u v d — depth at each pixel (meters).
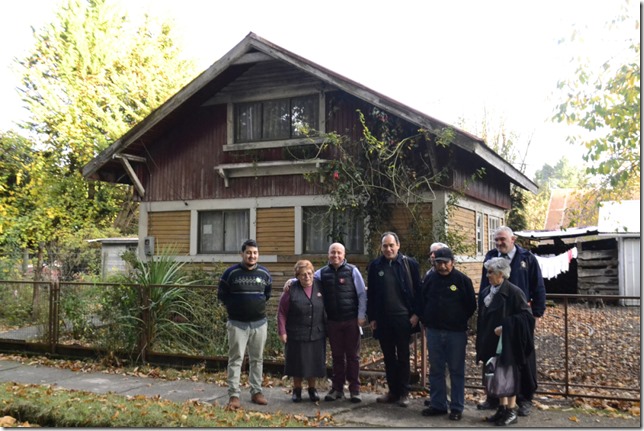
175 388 7.95
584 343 8.70
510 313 6.12
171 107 12.84
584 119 10.23
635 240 18.08
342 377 7.25
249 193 13.22
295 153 12.63
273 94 12.98
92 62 23.98
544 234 19.02
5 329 11.23
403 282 6.99
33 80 22.45
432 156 11.35
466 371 8.59
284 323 7.19
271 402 7.17
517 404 6.54
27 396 7.12
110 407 6.67
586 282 18.86
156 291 9.68
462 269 12.24
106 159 13.59
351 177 11.61
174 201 14.04
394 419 6.40
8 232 18.17
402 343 6.95
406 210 11.67
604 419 6.32
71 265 19.67
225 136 13.54
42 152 21.78
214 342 9.41
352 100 12.29
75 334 10.27
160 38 27.94
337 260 7.24
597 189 11.38
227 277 7.20
